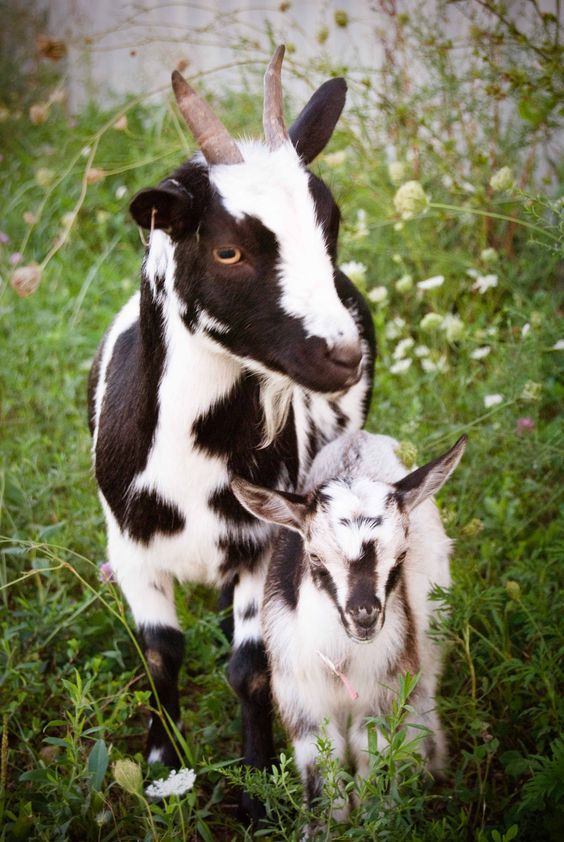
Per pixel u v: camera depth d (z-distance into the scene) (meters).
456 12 7.36
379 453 4.13
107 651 4.31
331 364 3.22
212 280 3.31
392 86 6.71
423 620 3.88
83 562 4.88
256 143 3.46
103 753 3.51
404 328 6.23
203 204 3.27
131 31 9.48
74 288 7.25
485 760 3.89
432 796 3.24
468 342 6.10
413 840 3.14
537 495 5.06
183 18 9.23
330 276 3.27
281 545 3.90
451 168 6.30
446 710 3.98
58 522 5.13
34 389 6.17
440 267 6.48
